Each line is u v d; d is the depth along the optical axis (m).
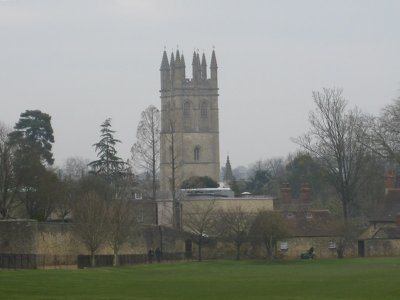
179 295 106.56
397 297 101.94
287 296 105.12
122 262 191.50
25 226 175.75
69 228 185.50
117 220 184.12
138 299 100.31
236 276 145.00
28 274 133.75
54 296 101.06
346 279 131.38
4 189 199.62
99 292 108.44
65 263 183.00
